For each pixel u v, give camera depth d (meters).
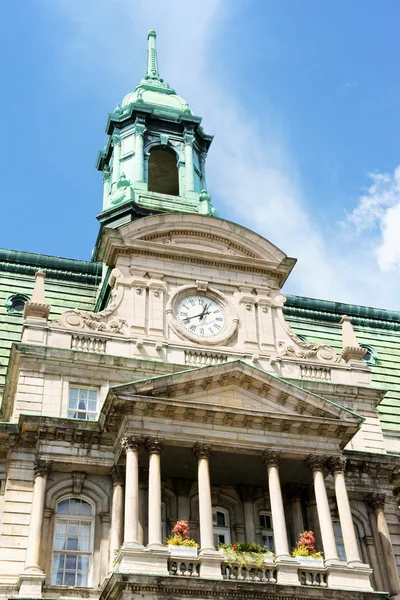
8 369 41.75
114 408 36.66
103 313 42.72
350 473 41.97
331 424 38.66
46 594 34.56
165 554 33.50
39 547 35.31
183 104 59.19
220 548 34.94
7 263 51.12
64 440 38.12
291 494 40.31
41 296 42.41
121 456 37.19
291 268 47.38
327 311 57.03
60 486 37.56
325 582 35.25
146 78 61.94
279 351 44.66
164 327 43.25
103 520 37.22
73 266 52.25
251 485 40.34
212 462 38.38
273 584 33.69
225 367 38.34
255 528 39.34
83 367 40.56
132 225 45.56
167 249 45.59
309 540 36.44
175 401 36.88
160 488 36.44
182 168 55.09
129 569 32.81
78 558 36.38
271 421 38.19
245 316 45.16
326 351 45.59
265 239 47.41
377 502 41.50
